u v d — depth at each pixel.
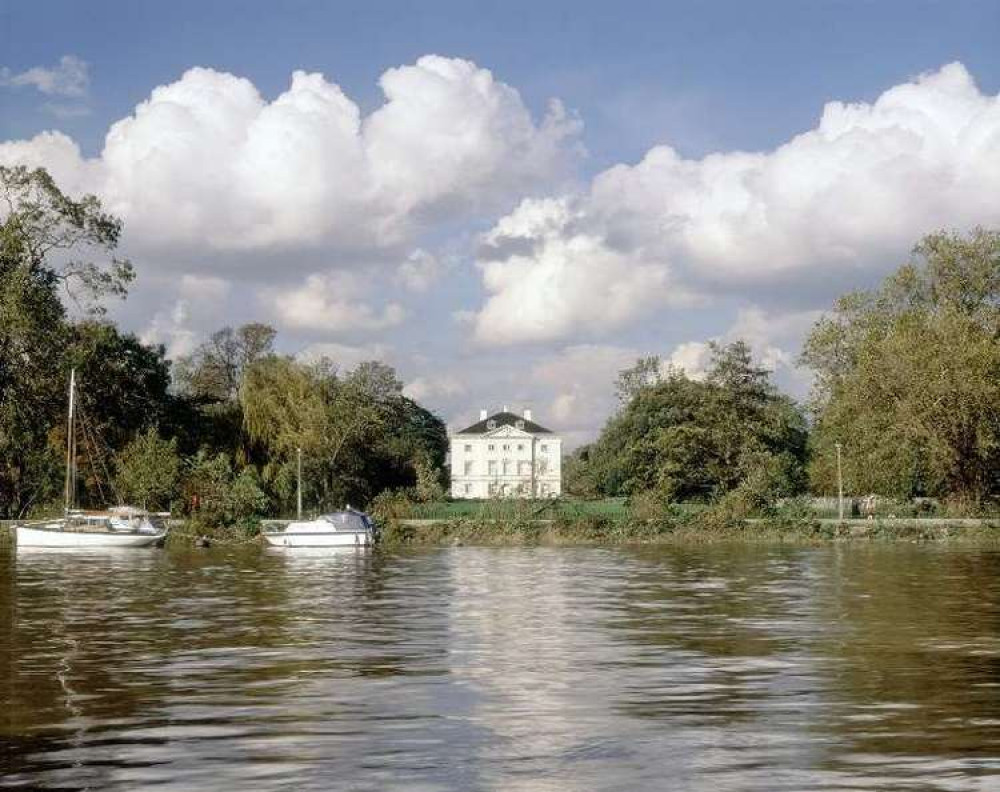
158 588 35.72
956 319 75.25
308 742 13.17
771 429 113.88
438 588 35.19
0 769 11.91
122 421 87.56
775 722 14.22
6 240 73.62
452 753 12.62
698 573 41.00
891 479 74.38
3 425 76.75
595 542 63.78
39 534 62.44
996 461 74.62
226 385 120.88
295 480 79.69
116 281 78.12
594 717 14.59
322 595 32.91
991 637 22.52
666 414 130.00
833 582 36.66
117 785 11.25
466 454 198.25
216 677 17.83
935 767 11.86
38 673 18.23
